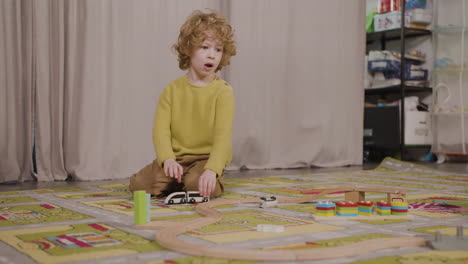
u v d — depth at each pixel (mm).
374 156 3631
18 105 2119
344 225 1088
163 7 2471
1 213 1246
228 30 1555
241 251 800
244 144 2789
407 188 1887
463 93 3439
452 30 3445
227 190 1790
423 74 3586
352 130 3268
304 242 918
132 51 2371
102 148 2273
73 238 943
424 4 3623
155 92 2455
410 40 3830
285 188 1858
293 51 3006
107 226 1064
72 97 2221
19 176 2145
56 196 1609
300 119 3027
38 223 1104
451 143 3459
